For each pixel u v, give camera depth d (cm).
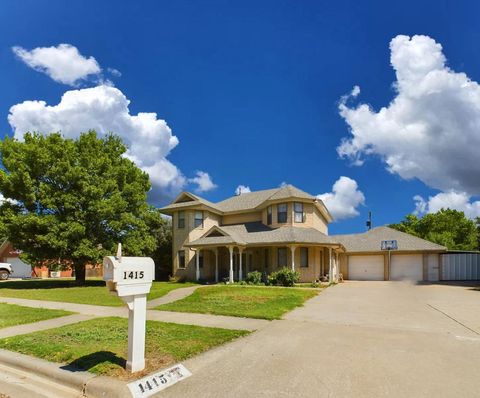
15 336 798
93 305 1345
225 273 2870
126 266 532
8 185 2380
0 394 510
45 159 2384
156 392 487
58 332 823
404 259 2962
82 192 2436
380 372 544
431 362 590
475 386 489
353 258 3111
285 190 2756
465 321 957
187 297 1536
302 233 2508
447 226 4841
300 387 491
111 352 641
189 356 626
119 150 2833
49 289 2120
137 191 2741
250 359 612
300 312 1114
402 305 1286
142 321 560
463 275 2831
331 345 701
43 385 543
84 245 2394
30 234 2356
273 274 2238
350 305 1284
